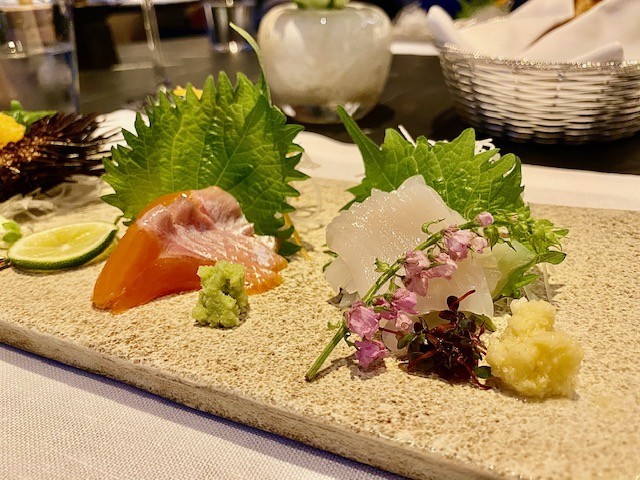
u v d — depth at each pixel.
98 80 0.40
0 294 0.17
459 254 0.14
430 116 0.32
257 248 0.18
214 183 0.19
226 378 0.14
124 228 0.21
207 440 0.13
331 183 0.25
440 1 0.54
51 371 0.16
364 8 0.31
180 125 0.19
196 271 0.17
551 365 0.12
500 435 0.12
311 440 0.13
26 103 0.29
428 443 0.12
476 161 0.17
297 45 0.30
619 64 0.23
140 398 0.15
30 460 0.13
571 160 0.25
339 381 0.13
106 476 0.12
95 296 0.16
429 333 0.14
